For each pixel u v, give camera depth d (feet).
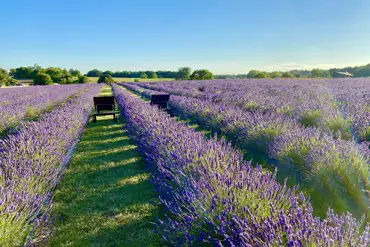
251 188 7.91
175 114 37.40
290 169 13.58
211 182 8.54
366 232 5.41
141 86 118.52
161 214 10.82
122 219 10.84
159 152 13.03
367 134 16.90
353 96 33.96
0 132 24.20
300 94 38.91
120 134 26.68
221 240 6.62
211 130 25.00
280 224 6.07
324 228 5.66
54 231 10.07
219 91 57.36
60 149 15.24
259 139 16.85
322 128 19.70
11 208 7.90
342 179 10.37
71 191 13.62
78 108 30.96
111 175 15.52
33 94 65.36
